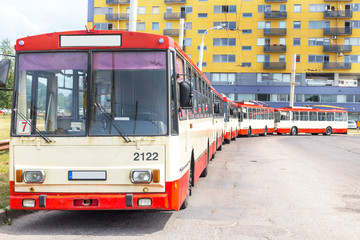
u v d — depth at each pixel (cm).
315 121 5119
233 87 7275
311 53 7181
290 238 641
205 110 1230
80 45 668
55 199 648
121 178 648
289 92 7231
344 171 1472
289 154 2138
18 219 758
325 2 7125
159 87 660
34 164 659
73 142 655
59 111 662
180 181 690
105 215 794
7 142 1759
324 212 823
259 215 795
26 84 671
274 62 7200
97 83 662
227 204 895
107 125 656
